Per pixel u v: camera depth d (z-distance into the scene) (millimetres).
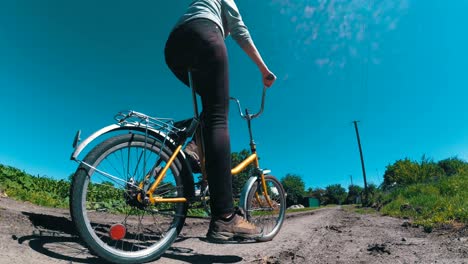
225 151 2088
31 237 2182
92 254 1944
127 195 2035
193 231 3980
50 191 7262
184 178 2271
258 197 3135
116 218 2762
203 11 2139
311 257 2586
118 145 1975
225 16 2297
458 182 10906
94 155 1873
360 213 12062
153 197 2105
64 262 1819
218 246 2906
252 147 3086
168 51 2240
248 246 2955
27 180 6336
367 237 3832
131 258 1979
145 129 2111
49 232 2426
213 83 2092
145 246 2189
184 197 2262
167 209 2387
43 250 1962
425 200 9391
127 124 2057
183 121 2346
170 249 2619
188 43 2086
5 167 6406
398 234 4125
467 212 4875
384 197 17672
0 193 4648
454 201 7191
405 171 21672
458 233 3770
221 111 2123
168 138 2189
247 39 2311
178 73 2342
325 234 4109
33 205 4309
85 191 1828
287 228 4824
